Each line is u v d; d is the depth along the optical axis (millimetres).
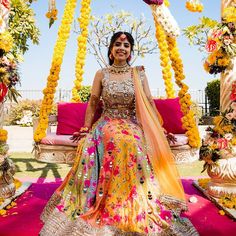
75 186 2744
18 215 3084
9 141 10102
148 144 2803
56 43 4082
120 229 2346
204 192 3762
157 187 2615
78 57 4633
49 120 4328
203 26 3773
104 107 3104
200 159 3611
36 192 4047
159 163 2771
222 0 3762
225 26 3527
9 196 3547
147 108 2980
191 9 3570
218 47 3514
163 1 3572
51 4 4320
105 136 2814
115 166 2619
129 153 2656
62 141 3656
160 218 2400
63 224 2516
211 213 3107
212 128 3637
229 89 3602
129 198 2494
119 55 3104
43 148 3721
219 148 3465
